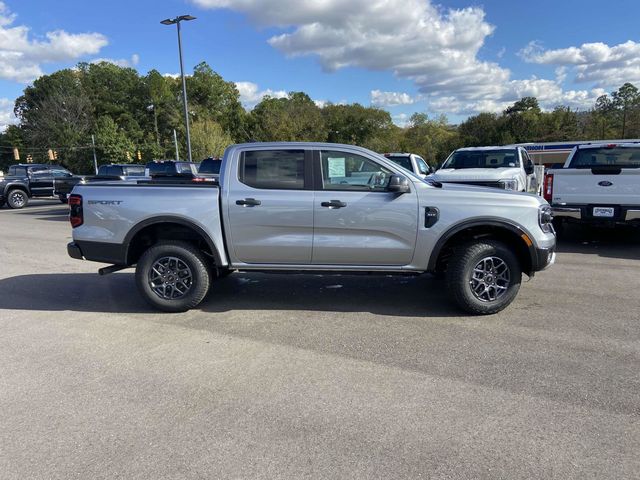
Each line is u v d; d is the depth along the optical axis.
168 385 3.74
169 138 74.88
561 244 9.67
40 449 2.94
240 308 5.69
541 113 71.75
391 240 5.25
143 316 5.45
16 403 3.49
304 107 63.44
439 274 5.98
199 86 79.12
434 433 3.04
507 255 5.18
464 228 5.15
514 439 2.95
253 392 3.61
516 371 3.89
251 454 2.85
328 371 3.95
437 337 4.68
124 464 2.78
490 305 5.24
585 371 3.87
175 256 5.43
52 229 13.28
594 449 2.84
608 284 6.53
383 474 2.65
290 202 5.25
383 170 5.29
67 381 3.83
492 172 10.13
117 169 19.27
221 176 5.41
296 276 7.19
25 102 86.69
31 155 71.75
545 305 5.62
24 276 7.50
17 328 5.08
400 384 3.70
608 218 8.61
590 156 9.84
